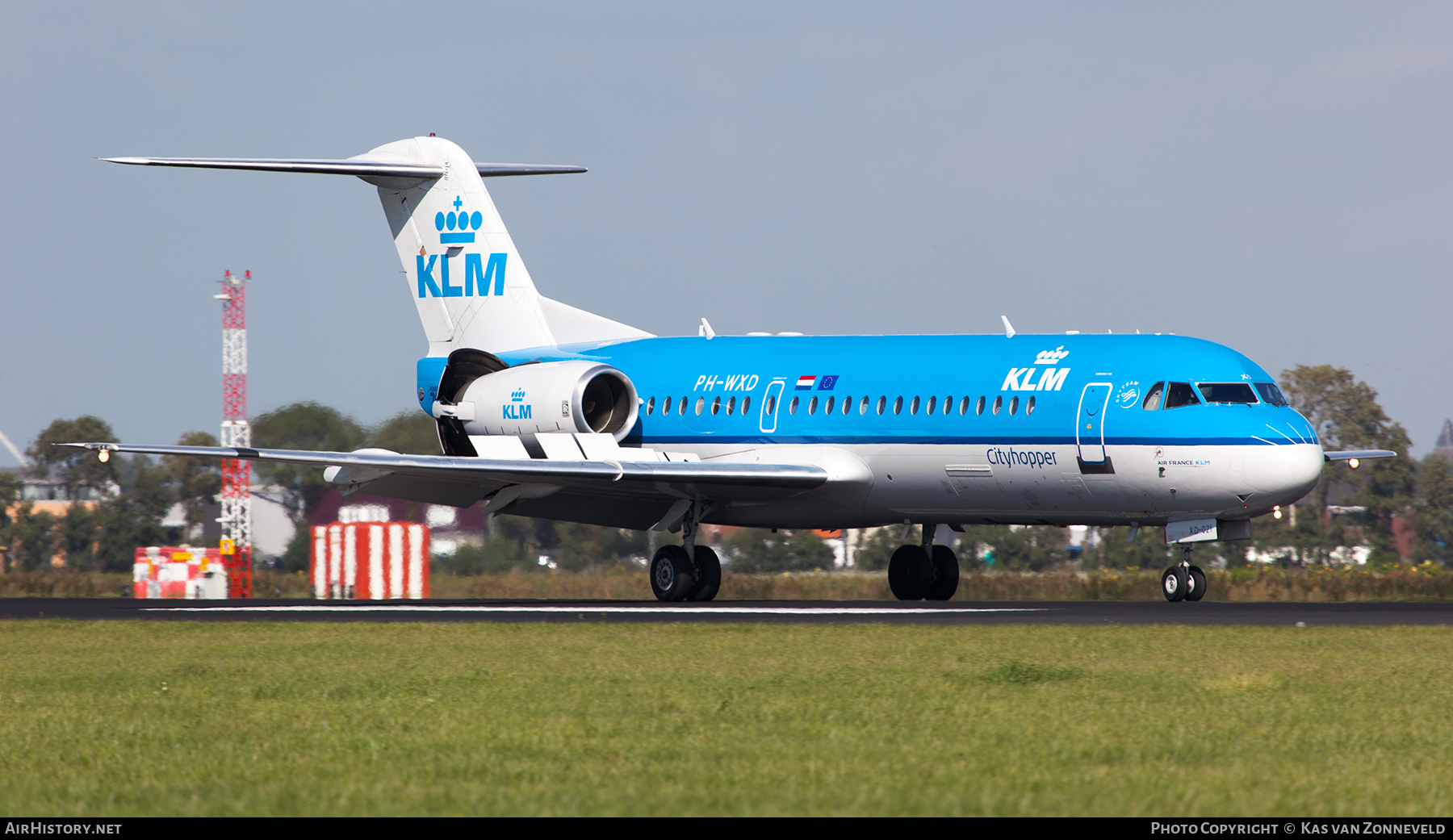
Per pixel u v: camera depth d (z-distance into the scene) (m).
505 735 40.44
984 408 103.62
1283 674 53.12
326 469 108.62
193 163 113.12
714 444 115.50
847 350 112.94
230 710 46.44
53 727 43.38
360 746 39.19
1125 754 37.22
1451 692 48.59
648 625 75.75
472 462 101.38
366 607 100.44
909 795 31.98
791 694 48.59
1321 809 30.95
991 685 50.38
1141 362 99.19
